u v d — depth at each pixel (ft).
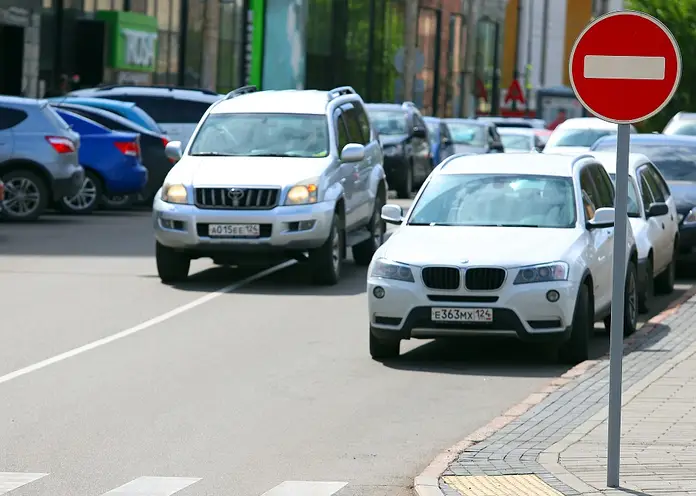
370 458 77.87
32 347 112.47
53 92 286.05
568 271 107.86
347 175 162.50
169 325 125.29
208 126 162.20
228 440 81.92
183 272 154.51
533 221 115.24
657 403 89.25
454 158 123.95
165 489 70.08
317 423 87.04
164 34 401.70
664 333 123.13
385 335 108.78
